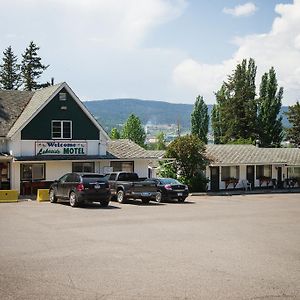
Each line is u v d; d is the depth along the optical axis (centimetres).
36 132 3647
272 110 7875
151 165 4966
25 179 3594
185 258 1192
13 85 8244
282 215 2345
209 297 852
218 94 8556
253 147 5578
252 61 8281
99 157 3844
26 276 995
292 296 866
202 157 4578
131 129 10344
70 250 1290
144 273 1027
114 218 2086
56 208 2569
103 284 934
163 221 1992
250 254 1256
